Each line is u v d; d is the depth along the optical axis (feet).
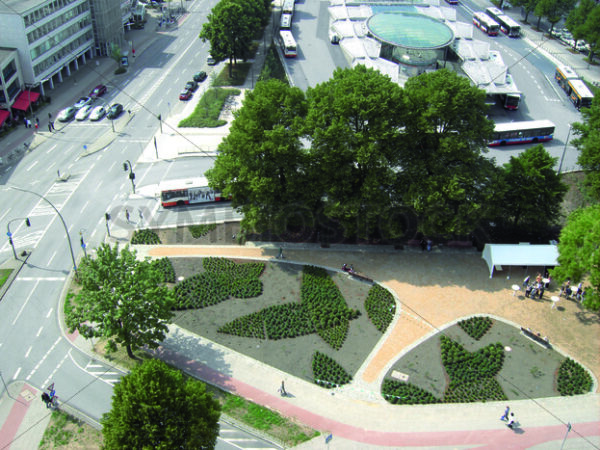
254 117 299.58
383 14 561.84
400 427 227.40
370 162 295.89
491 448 220.02
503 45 602.03
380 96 287.69
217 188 318.86
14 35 436.76
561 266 275.59
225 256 315.99
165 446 171.42
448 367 251.80
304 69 527.40
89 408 232.73
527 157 316.60
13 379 244.83
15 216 343.87
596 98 381.19
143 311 234.38
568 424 226.79
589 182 341.41
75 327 235.61
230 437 221.25
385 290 293.23
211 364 252.62
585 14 559.79
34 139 422.82
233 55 532.73
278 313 277.85
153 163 401.70
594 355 260.42
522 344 265.54
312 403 236.63
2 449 215.31
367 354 258.57
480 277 304.91
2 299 285.84
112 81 517.55
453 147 293.23
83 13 523.29
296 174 307.58
